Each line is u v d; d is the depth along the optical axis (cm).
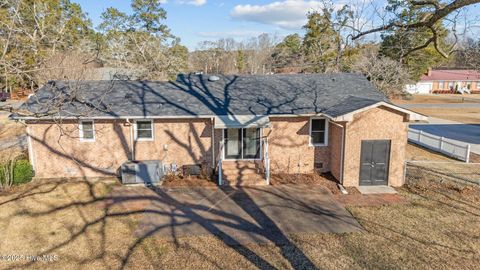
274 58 8694
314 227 1311
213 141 1895
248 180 1795
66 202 1531
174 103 1930
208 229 1291
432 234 1250
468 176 1912
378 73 3725
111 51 5106
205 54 10000
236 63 9444
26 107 1341
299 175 1922
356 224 1336
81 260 1070
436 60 5397
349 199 1602
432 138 2617
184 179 1847
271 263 1059
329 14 3600
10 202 1519
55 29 2908
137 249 1140
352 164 1748
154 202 1548
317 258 1087
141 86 2130
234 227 1309
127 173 1750
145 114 1797
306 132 1923
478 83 7931
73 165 1873
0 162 1827
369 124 1717
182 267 1035
